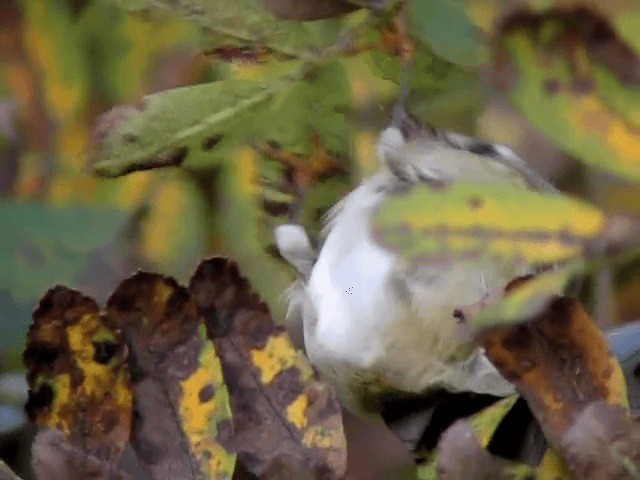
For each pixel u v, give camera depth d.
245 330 1.18
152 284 1.19
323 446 1.15
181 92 1.26
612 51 0.92
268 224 1.48
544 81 0.93
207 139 1.27
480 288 1.15
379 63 1.36
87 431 1.16
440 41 1.17
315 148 1.43
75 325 1.18
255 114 1.28
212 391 1.17
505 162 1.38
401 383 1.24
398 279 1.21
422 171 1.32
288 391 1.17
